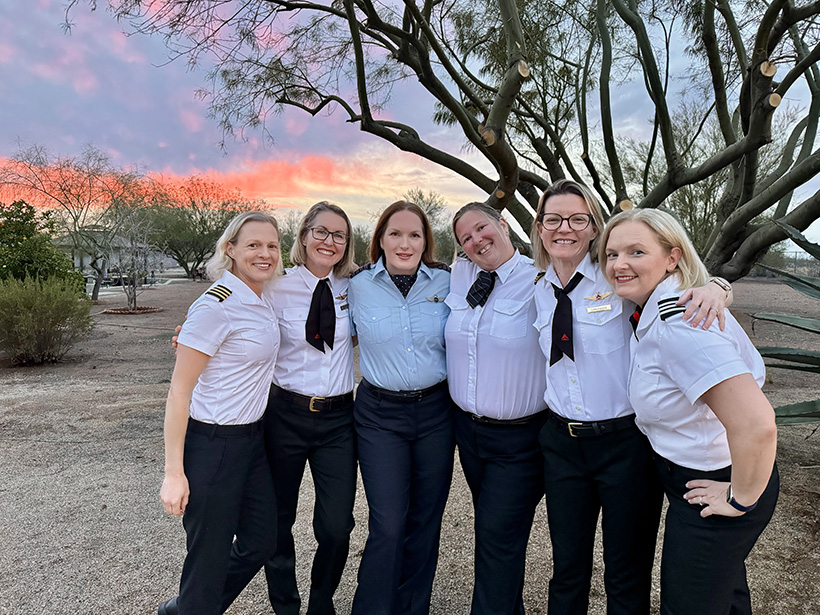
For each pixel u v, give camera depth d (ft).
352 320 7.47
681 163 19.13
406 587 7.09
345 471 7.02
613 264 5.22
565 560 6.13
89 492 11.94
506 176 15.99
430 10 17.35
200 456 6.02
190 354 5.87
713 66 20.10
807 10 14.93
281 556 7.14
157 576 8.58
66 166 76.07
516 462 6.59
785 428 15.33
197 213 124.67
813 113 22.49
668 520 5.22
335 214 7.11
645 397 5.08
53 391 22.16
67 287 29.94
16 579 8.50
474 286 6.79
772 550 8.98
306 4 17.42
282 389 6.93
